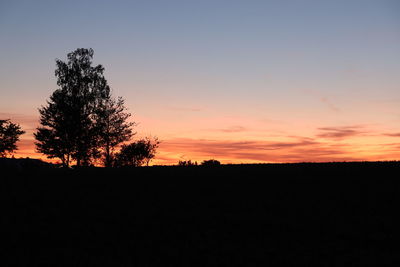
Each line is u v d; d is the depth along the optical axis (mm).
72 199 32781
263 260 18812
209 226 24672
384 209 27859
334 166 45719
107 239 22094
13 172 49656
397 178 36656
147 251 20109
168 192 35406
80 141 65812
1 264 18172
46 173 48781
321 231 23438
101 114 67125
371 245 21016
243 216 26859
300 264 18328
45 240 21859
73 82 68625
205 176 43562
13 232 23281
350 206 28875
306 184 36562
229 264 18328
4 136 68938
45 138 65688
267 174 42906
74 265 18078
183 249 20406
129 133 70125
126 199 32719
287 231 23547
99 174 47219
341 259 18922
